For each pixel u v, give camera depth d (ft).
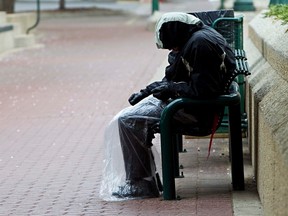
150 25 145.18
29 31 131.75
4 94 75.25
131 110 38.40
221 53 35.96
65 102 69.21
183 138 51.93
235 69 36.83
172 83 36.81
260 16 60.75
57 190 40.81
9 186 41.98
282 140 27.76
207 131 38.06
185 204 36.27
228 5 167.73
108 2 258.57
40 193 40.24
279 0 59.77
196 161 45.75
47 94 74.28
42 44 124.47
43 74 88.94
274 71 39.24
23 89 78.02
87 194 39.70
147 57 101.76
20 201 38.75
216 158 46.34
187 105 36.40
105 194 38.73
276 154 28.25
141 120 38.01
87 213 35.91
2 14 120.57
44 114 63.93
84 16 190.80
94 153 49.73
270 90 36.63
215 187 39.40
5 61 102.83
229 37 47.44
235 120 37.99
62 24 167.63
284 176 26.14
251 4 123.75
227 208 35.17
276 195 28.12
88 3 250.16
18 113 64.85
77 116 62.69
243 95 49.01
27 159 48.62
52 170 45.52
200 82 35.83
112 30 150.10
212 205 35.78
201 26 36.99
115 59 101.14
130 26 159.74
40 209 37.04
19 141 54.19
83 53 110.11
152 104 38.50
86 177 43.52
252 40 58.39
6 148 52.03
